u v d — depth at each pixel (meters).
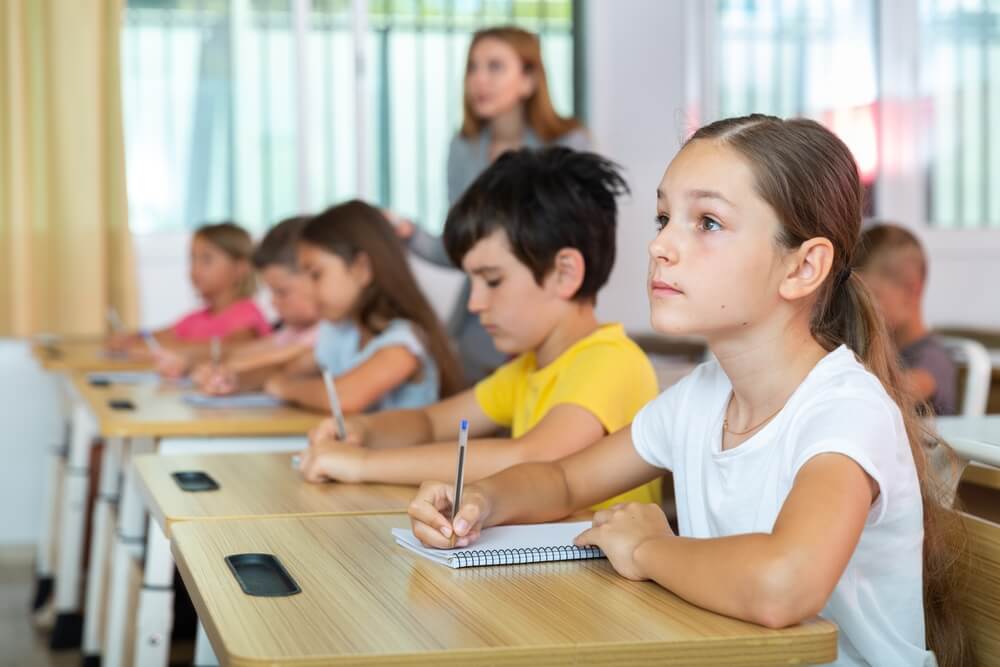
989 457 1.37
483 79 3.59
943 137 4.83
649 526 1.12
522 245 1.77
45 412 4.18
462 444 1.19
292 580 1.06
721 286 1.09
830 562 0.95
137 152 4.27
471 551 1.14
